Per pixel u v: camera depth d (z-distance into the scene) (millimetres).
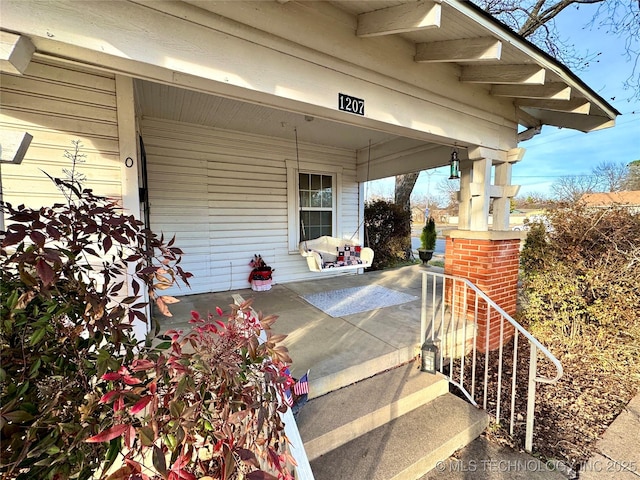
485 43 2010
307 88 1849
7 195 1812
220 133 4414
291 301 4051
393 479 1589
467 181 3906
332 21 1902
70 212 1113
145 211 3248
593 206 3586
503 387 2568
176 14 1425
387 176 5371
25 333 950
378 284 5156
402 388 2195
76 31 1219
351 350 2518
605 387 2670
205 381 994
